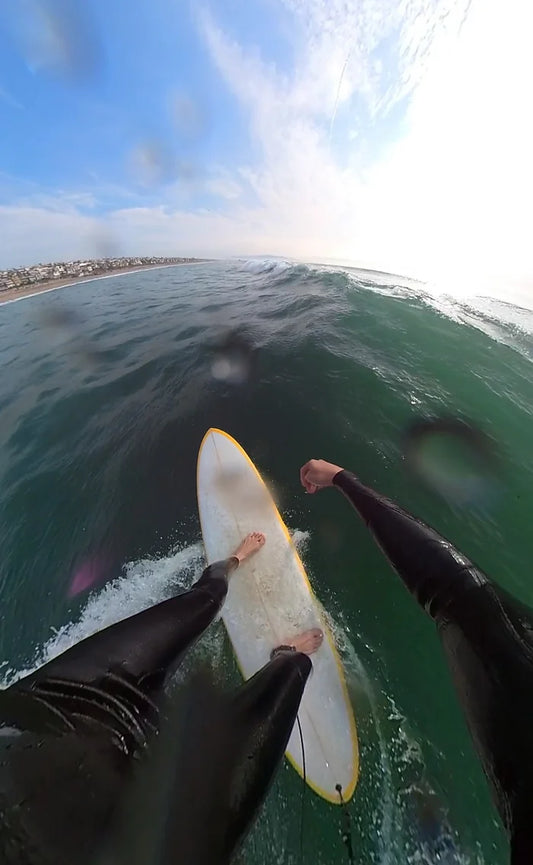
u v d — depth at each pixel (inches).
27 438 231.0
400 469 159.5
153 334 371.2
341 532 133.7
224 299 472.4
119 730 41.4
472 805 76.1
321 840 75.7
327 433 184.1
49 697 41.7
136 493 169.0
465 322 268.2
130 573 136.8
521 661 36.3
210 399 226.1
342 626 109.0
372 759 85.7
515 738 32.4
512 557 122.4
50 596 134.5
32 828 28.5
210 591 85.5
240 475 161.0
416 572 53.3
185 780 40.1
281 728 54.3
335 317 305.1
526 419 179.9
